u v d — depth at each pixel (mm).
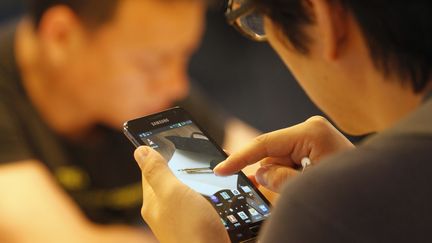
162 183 1191
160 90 2303
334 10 1047
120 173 2273
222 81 2508
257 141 1337
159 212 1185
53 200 2115
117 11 2199
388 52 1033
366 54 1056
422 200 979
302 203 1001
